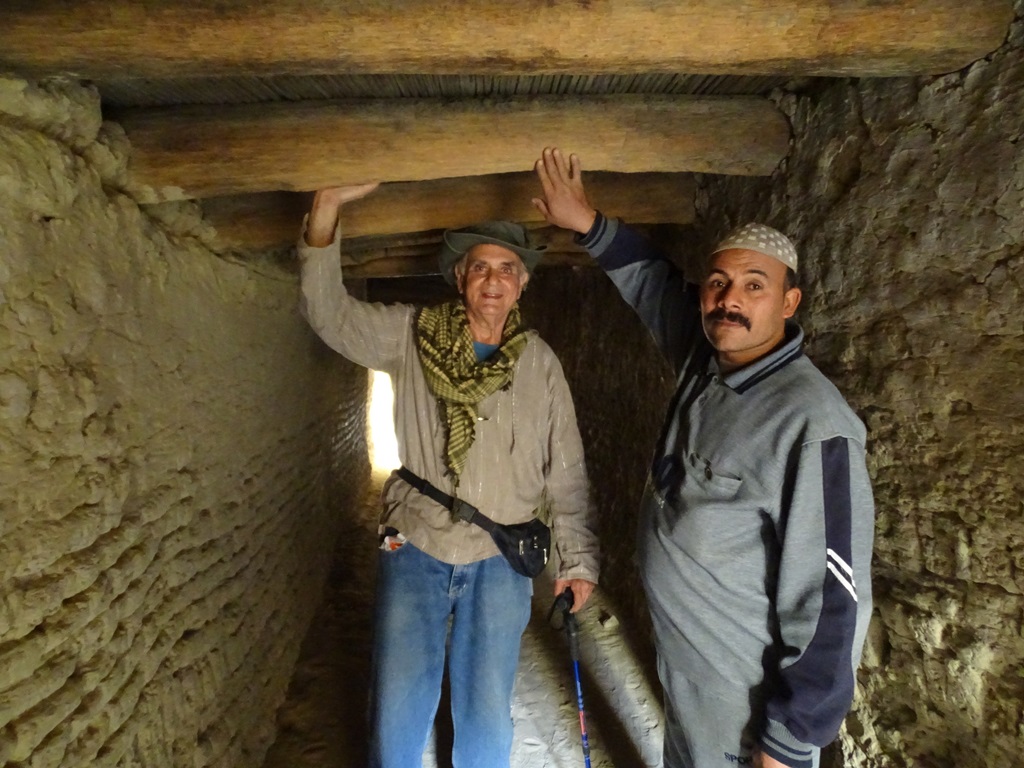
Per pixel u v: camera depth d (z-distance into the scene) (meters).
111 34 1.03
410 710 1.63
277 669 2.43
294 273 2.74
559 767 2.19
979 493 1.23
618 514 3.37
